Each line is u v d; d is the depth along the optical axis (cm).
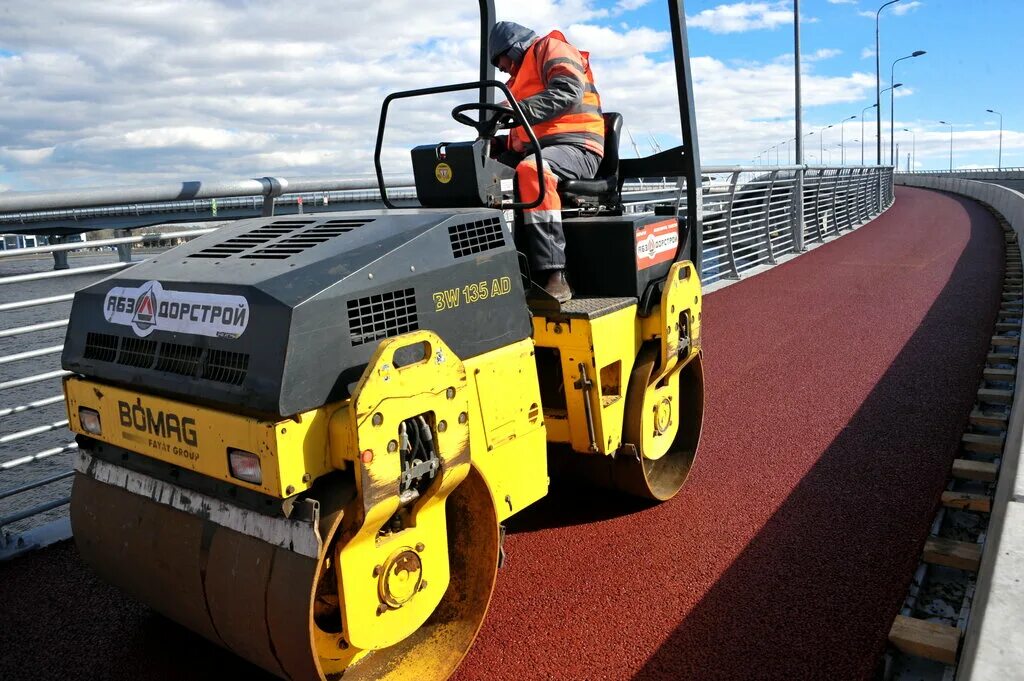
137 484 286
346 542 241
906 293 1087
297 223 315
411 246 273
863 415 584
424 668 283
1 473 862
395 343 240
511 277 314
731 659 303
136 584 290
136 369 273
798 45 2012
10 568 392
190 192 452
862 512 427
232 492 254
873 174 2686
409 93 360
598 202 441
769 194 1380
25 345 1027
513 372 312
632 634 321
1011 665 191
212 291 254
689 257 448
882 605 337
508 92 332
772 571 368
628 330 394
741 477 479
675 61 429
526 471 323
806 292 1122
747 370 718
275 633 239
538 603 346
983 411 585
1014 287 1080
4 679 301
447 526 301
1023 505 272
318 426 239
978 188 3747
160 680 301
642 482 418
